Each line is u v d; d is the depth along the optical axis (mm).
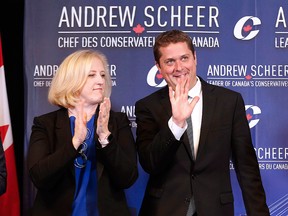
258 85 3408
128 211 2518
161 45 2523
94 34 3445
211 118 2535
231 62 3412
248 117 3406
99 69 2551
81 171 2473
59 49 3453
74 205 2430
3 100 3393
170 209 2482
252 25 3408
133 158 2533
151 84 3438
